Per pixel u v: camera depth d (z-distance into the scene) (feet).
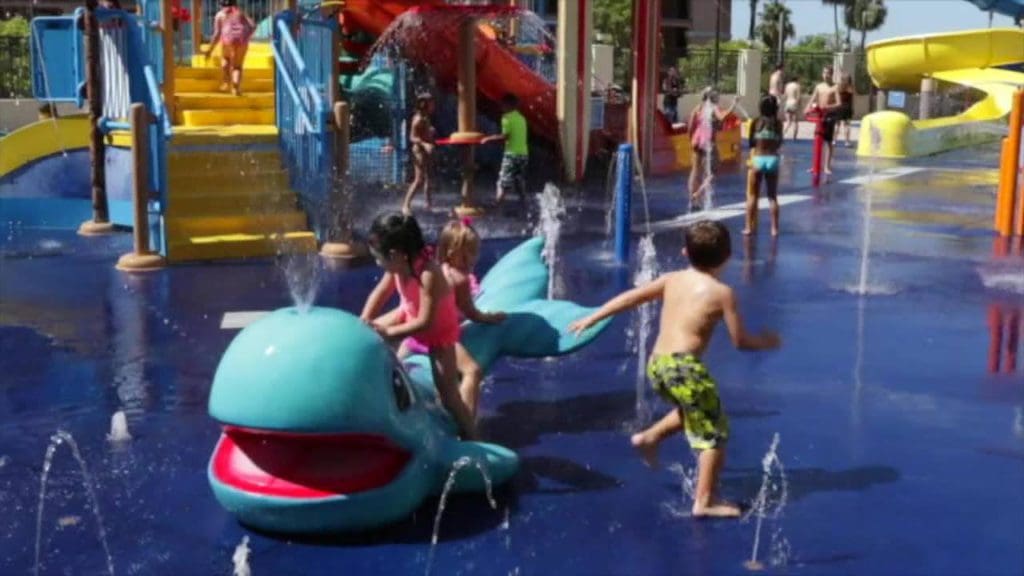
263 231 37.42
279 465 15.05
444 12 48.03
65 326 27.02
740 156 79.82
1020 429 19.52
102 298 30.14
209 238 35.96
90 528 15.30
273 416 13.83
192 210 36.99
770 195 41.27
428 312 16.49
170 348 25.04
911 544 14.73
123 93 40.04
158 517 15.69
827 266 35.65
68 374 22.95
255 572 13.92
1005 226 42.68
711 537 14.96
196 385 22.26
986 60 99.91
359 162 56.13
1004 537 14.96
